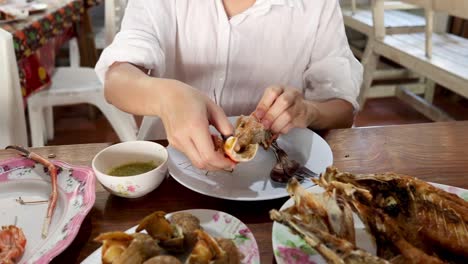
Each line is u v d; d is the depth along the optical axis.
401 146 0.85
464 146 0.85
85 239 0.60
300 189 0.49
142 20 1.02
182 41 1.09
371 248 0.51
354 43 3.66
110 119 1.92
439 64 2.20
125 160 0.76
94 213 0.65
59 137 2.46
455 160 0.80
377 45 2.71
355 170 0.77
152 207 0.67
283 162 0.73
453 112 2.81
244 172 0.74
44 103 1.87
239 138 0.68
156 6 1.04
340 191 0.50
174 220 0.55
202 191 0.67
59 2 2.04
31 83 1.68
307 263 0.50
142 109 0.75
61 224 0.61
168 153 0.75
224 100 1.16
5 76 1.08
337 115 0.95
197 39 1.09
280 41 1.11
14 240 0.57
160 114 0.71
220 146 0.67
